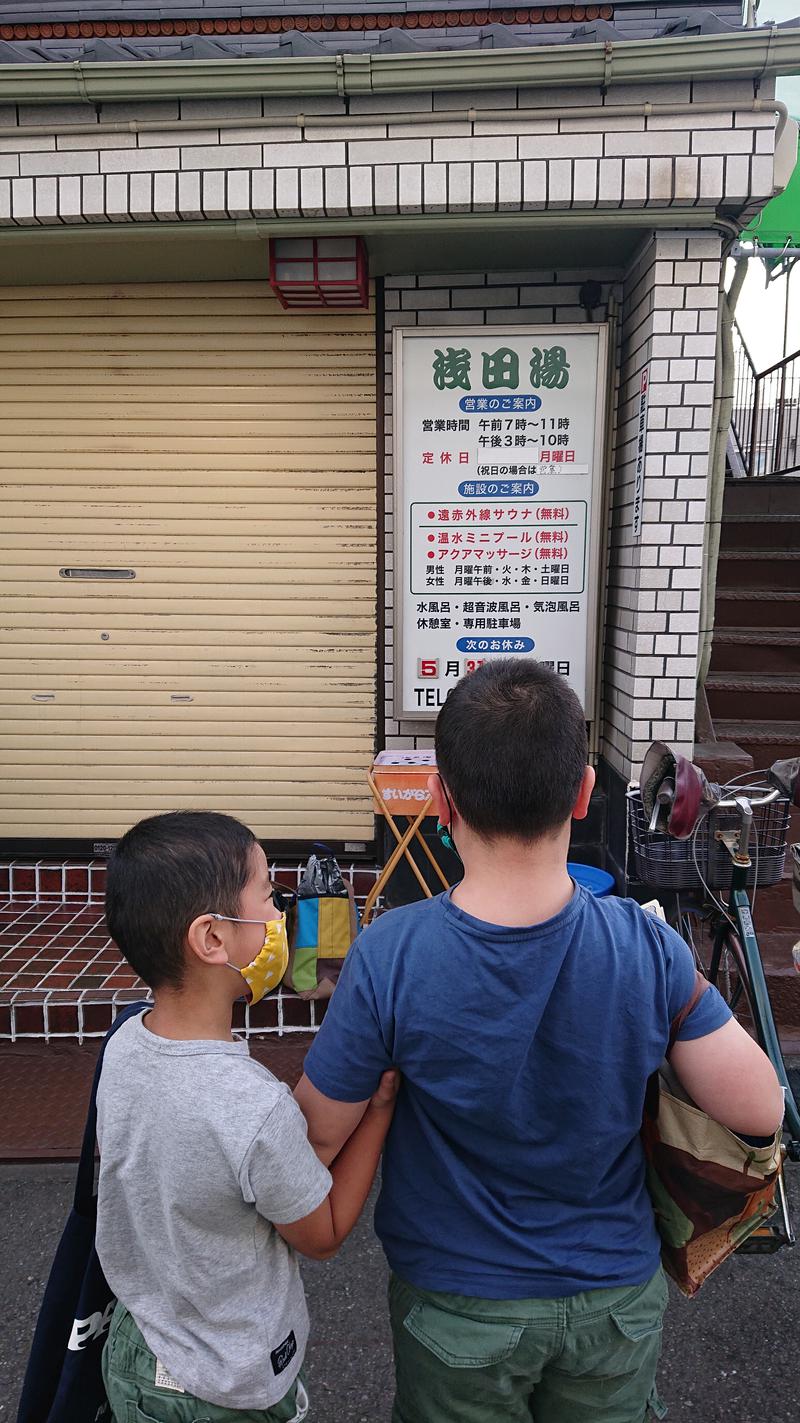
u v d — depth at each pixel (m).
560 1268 1.21
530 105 3.34
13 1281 2.61
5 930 4.38
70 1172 3.05
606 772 4.35
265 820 4.68
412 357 4.04
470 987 1.16
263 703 4.57
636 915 1.26
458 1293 1.22
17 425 4.42
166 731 4.63
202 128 3.40
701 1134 1.26
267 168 3.40
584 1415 1.29
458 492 4.13
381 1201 1.34
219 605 4.51
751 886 3.03
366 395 4.31
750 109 3.29
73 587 4.53
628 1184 1.30
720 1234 1.35
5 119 3.45
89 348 4.35
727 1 3.85
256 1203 1.22
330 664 4.52
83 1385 1.44
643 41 3.19
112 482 4.44
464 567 4.18
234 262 4.00
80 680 4.61
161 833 1.34
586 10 3.89
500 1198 1.24
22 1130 3.23
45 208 3.48
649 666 3.77
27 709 4.64
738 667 5.29
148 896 1.29
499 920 1.18
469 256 3.95
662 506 3.67
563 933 1.18
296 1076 3.46
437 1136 1.25
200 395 4.36
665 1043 1.21
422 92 3.32
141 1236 1.27
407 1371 1.30
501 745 1.16
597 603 4.17
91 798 4.71
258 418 4.36
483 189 3.38
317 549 4.44
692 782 2.69
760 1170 1.25
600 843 4.41
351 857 4.67
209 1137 1.21
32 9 4.07
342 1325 2.46
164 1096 1.25
